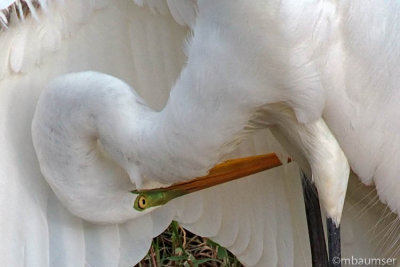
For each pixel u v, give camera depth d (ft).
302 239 22.25
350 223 20.74
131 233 21.39
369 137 17.43
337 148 17.56
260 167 20.43
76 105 18.42
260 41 16.11
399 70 16.99
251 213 22.20
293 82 16.49
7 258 20.68
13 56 19.56
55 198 20.76
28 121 20.16
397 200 18.10
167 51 20.26
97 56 20.22
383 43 16.79
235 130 17.01
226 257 23.84
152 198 19.58
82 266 21.18
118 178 19.25
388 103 17.19
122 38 20.17
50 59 19.97
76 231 21.01
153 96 20.76
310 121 17.16
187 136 17.04
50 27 19.56
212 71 16.47
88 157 18.98
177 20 19.17
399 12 16.79
